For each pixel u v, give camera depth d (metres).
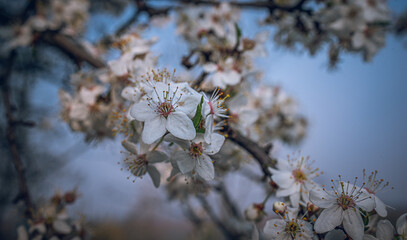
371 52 0.20
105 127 0.17
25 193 0.18
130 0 0.25
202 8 0.22
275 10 0.22
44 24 0.22
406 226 0.11
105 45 0.23
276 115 0.28
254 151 0.14
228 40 0.16
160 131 0.10
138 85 0.12
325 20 0.20
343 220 0.11
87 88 0.17
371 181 0.11
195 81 0.14
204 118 0.11
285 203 0.13
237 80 0.15
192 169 0.11
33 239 0.16
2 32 0.24
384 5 0.20
